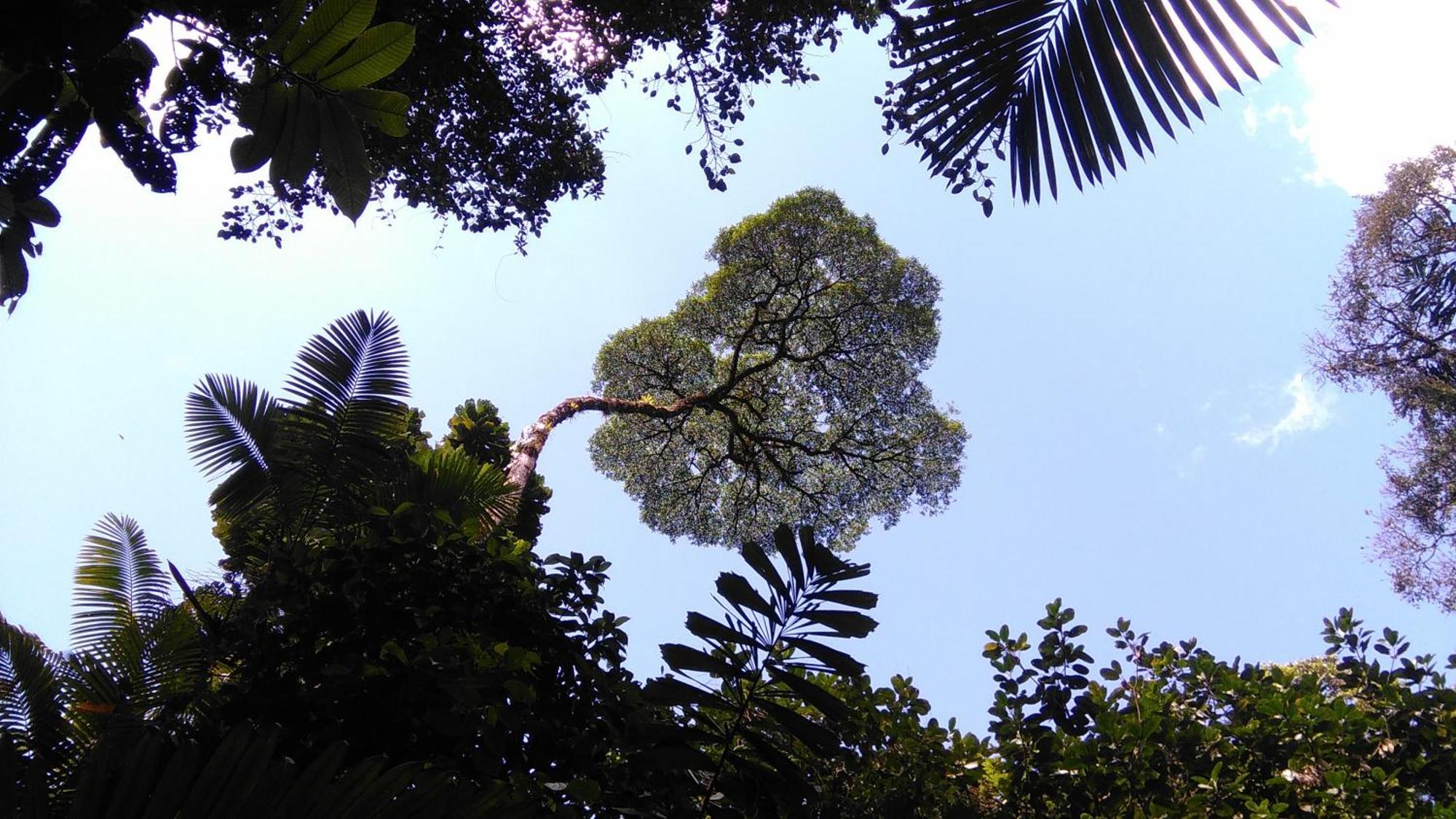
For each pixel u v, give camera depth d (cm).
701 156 813
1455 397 1312
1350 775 315
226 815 159
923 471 1559
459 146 820
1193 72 175
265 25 157
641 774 298
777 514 1580
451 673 306
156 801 157
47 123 154
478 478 563
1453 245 1338
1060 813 324
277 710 321
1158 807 300
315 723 320
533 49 798
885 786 332
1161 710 339
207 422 518
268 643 350
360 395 531
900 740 352
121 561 473
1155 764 331
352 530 504
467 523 396
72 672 390
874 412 1541
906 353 1512
